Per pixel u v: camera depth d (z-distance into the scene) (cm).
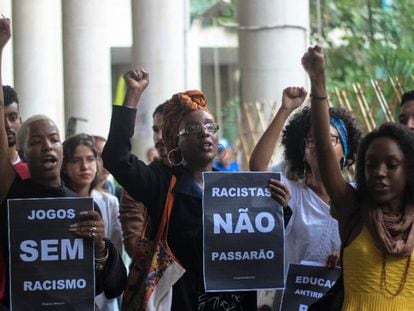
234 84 3108
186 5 1659
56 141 567
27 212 543
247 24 1062
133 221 681
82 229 545
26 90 2114
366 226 503
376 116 1060
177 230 552
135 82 555
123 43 3219
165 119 574
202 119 562
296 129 618
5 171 557
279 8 1056
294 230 599
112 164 546
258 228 559
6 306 553
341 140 618
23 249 543
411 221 503
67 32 1866
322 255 594
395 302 493
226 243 555
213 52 3127
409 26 2091
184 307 550
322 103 514
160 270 546
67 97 1870
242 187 559
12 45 2155
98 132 1872
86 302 545
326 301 519
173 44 1622
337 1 2117
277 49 1056
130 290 551
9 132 692
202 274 554
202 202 553
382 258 497
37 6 2111
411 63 1623
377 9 2111
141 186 550
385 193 504
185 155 564
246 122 1065
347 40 2025
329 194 517
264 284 559
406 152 505
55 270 544
